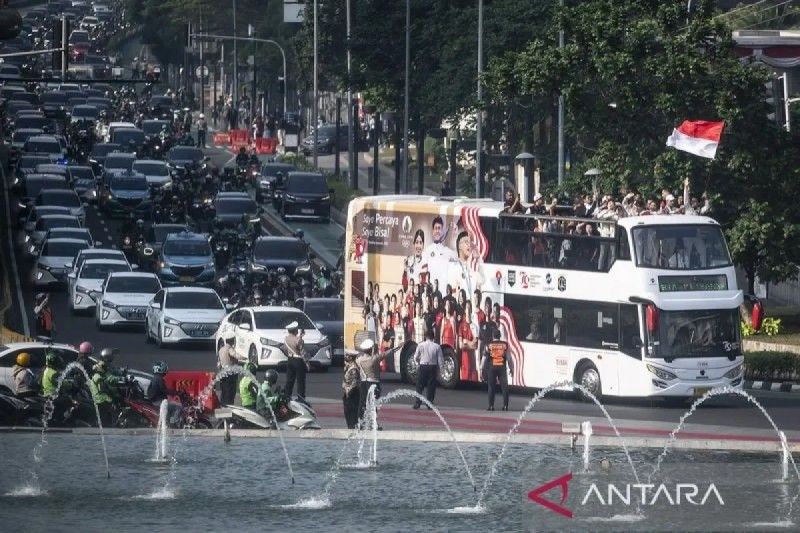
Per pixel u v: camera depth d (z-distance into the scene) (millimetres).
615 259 122500
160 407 101062
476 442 97312
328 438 99812
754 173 153500
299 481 84000
